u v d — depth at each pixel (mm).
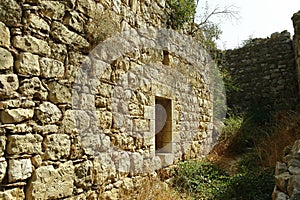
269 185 4836
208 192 5301
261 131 8625
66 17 3359
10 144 2664
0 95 2621
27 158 2811
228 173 6660
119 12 4398
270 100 10570
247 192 4871
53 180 3055
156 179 5164
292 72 10422
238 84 11219
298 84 9492
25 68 2828
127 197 4297
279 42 10828
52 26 3168
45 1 3086
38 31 2994
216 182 5812
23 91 2809
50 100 3104
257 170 5957
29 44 2885
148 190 4703
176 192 5191
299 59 7871
